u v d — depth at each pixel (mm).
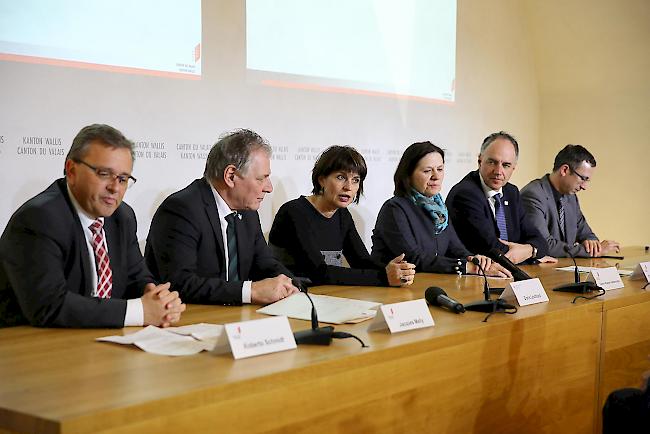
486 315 1987
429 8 4555
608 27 5012
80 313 1745
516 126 5359
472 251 3469
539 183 3992
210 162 2379
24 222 1806
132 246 2137
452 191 3566
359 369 1524
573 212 4043
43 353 1502
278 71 3750
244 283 2129
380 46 4258
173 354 1488
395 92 4363
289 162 3822
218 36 3492
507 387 1927
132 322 1765
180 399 1224
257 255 2543
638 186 5105
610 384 2320
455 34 4746
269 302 2111
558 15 5188
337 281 2537
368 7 4180
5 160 2834
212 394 1267
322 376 1450
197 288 2129
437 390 1718
